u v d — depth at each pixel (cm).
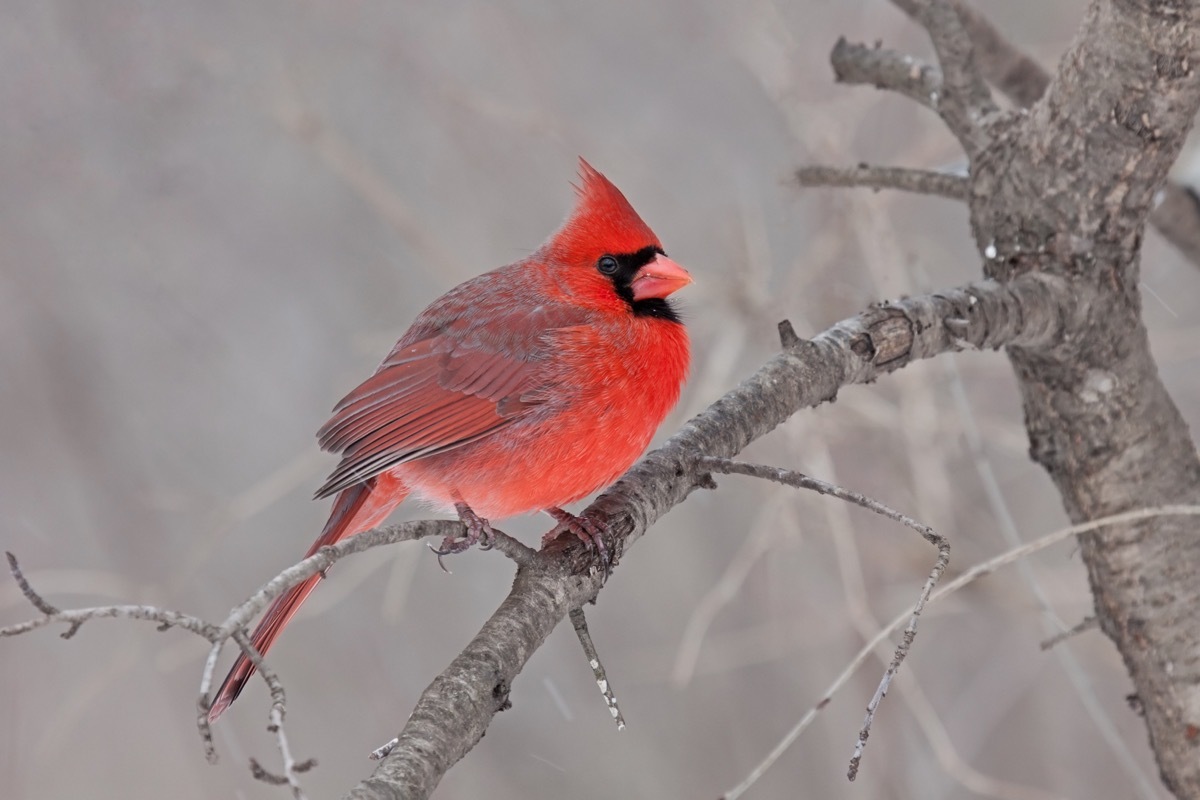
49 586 1098
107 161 1136
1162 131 575
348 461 686
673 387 684
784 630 1100
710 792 1123
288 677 1202
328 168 1238
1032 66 788
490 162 1232
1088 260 602
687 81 1241
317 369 1310
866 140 1138
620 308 677
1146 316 1159
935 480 984
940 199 1202
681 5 1241
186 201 1214
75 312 1295
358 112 1250
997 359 1003
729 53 1196
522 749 1168
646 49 1251
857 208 989
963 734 1077
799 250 1150
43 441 1316
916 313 571
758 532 968
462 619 1241
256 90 1116
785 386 570
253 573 1252
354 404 698
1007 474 1128
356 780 1151
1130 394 612
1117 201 594
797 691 1141
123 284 1243
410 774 403
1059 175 600
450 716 434
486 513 701
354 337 1138
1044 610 764
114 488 1270
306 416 1298
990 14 1208
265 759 1170
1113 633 632
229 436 1318
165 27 1116
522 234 1229
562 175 1225
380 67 1230
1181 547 613
